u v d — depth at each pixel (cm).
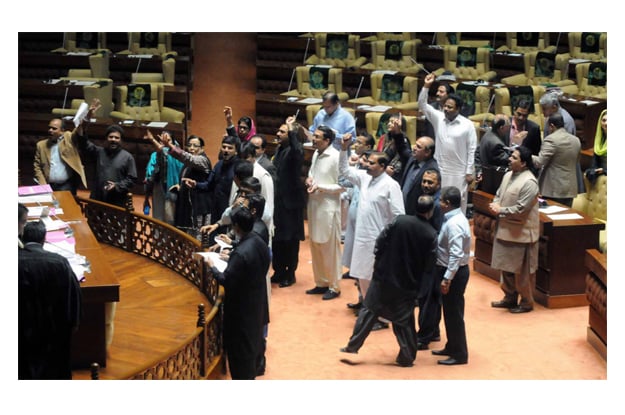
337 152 980
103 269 777
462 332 810
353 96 1673
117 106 1545
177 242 971
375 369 805
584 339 883
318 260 996
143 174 1421
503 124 1093
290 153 996
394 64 1730
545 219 966
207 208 998
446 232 803
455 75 1711
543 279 977
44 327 634
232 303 706
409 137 1373
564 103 1455
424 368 807
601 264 829
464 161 1091
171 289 938
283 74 1755
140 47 1833
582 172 1230
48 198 975
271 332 896
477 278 1069
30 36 1895
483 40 1931
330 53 1764
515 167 927
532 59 1675
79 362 747
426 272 786
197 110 1727
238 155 967
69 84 1574
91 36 1842
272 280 1047
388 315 799
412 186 927
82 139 1120
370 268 911
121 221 1046
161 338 815
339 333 895
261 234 724
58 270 627
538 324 923
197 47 1989
